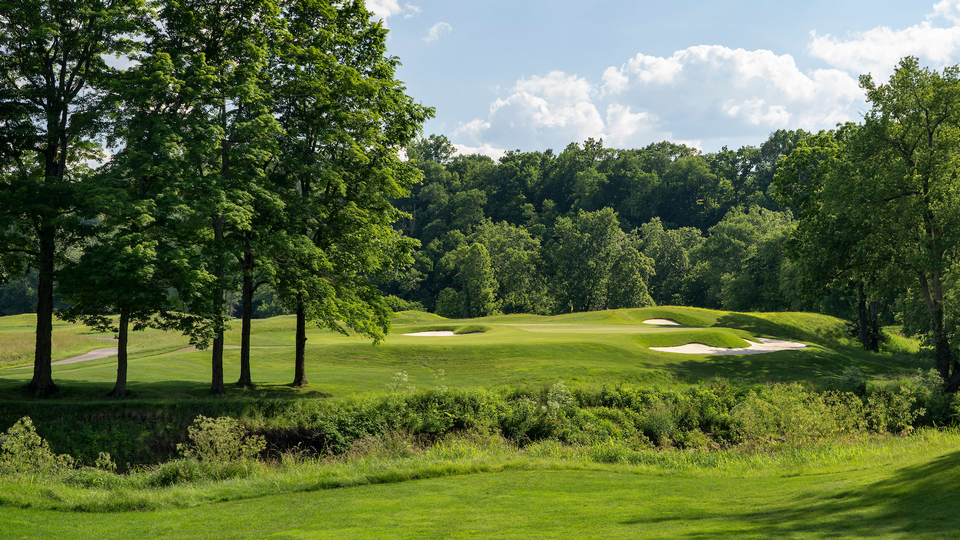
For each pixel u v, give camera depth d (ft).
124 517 28.94
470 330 142.72
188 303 65.41
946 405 74.08
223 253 65.72
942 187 96.12
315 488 35.83
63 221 61.41
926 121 100.32
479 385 80.53
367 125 79.10
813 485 29.58
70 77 69.15
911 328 119.85
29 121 67.21
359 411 64.03
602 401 70.79
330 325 78.74
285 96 74.74
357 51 80.43
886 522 19.83
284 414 63.77
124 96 62.08
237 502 32.53
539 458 45.96
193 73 63.77
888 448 43.32
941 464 26.81
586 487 34.06
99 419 60.59
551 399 67.15
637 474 39.55
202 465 44.06
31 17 62.64
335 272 78.13
